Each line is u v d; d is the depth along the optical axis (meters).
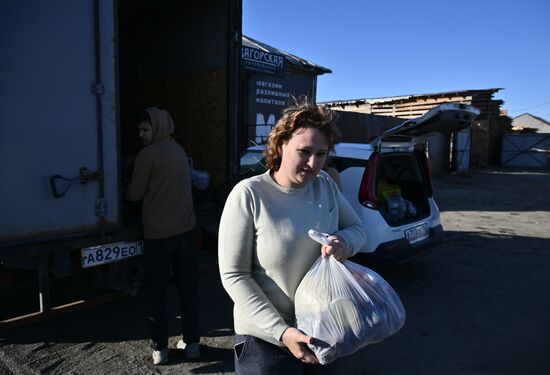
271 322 1.50
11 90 2.67
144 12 5.56
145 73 5.88
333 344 1.43
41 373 2.97
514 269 5.55
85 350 3.30
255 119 10.47
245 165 6.24
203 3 4.89
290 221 1.60
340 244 1.60
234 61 4.47
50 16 2.80
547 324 3.92
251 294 1.53
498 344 3.54
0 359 3.14
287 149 1.60
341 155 4.68
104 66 3.06
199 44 4.99
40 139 2.81
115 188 3.20
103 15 3.04
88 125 3.03
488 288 4.83
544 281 5.09
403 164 5.38
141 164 2.92
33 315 3.07
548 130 54.12
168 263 3.09
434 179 17.44
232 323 3.82
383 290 1.57
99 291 4.43
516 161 25.86
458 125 4.41
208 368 3.07
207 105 4.93
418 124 4.22
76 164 2.99
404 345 3.50
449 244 6.86
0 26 2.60
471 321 3.97
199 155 5.09
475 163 23.73
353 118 14.99
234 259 1.56
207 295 4.46
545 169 24.23
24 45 2.70
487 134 23.59
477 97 21.80
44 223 2.88
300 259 1.60
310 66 11.48
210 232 4.39
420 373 3.10
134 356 3.22
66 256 3.01
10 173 2.71
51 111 2.85
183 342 3.29
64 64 2.88
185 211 3.10
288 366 1.61
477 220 8.99
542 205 11.23
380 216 4.35
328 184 1.81
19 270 3.23
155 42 5.65
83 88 2.98
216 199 4.43
